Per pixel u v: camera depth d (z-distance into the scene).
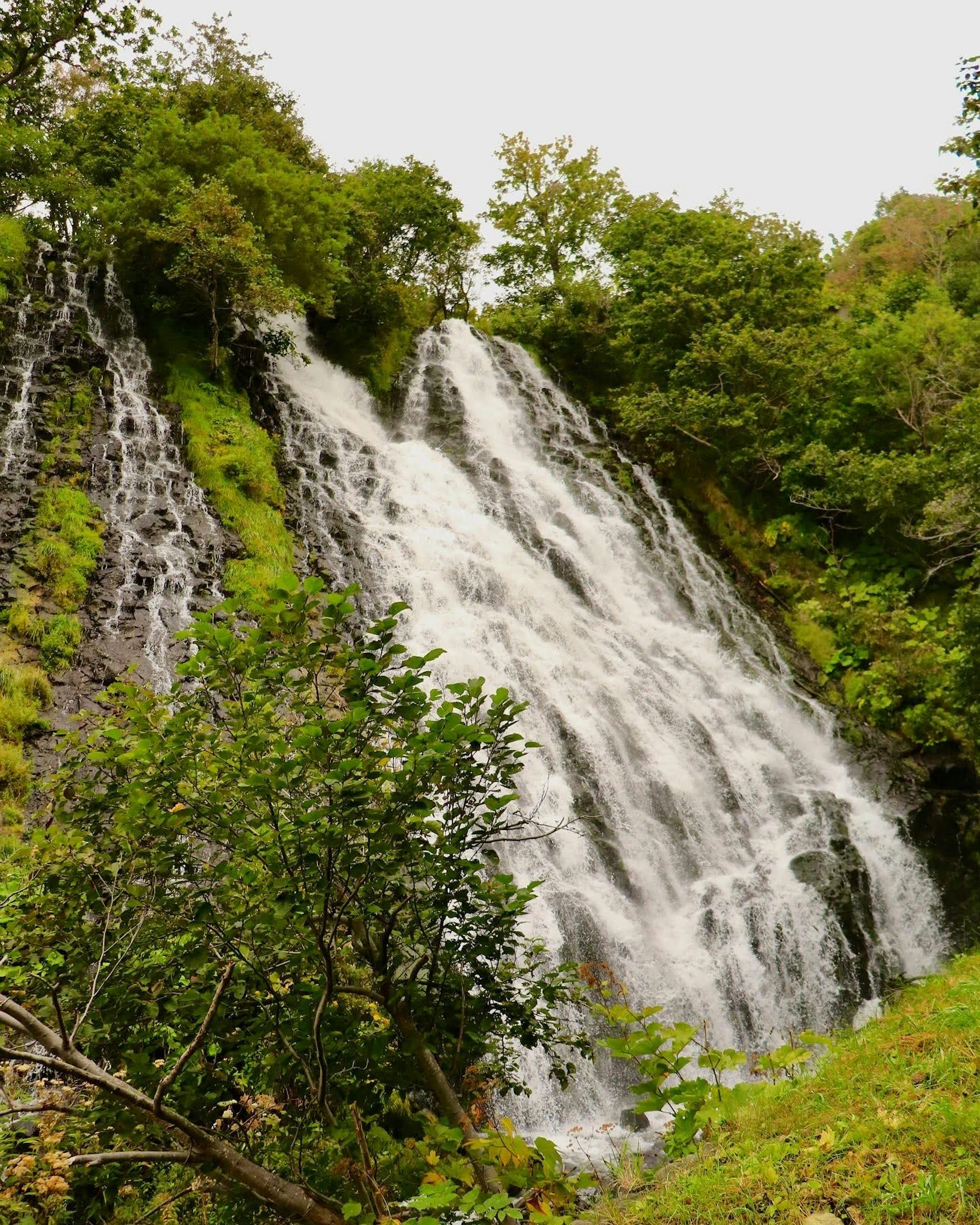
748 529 26.52
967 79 11.27
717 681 20.77
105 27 14.27
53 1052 3.53
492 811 5.11
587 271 36.78
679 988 13.11
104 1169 4.60
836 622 23.05
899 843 17.14
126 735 4.55
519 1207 4.17
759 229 31.42
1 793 10.80
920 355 25.64
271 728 4.57
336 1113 4.87
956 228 12.81
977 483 19.36
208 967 4.50
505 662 17.55
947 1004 7.72
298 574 17.36
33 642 13.22
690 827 16.39
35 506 15.65
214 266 20.58
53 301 21.45
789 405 26.22
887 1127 4.72
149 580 15.25
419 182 31.77
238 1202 4.50
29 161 24.50
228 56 27.53
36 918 4.37
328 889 4.21
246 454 19.23
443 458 24.97
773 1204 4.31
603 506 25.45
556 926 12.75
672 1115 10.39
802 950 14.40
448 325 30.92
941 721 18.78
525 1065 10.55
